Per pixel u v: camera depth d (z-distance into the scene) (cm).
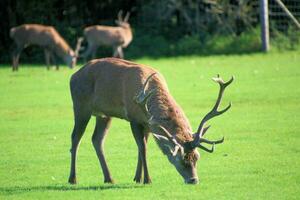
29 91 4166
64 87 4309
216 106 1941
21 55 6281
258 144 2531
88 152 2539
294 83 3984
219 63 5191
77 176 2189
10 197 1898
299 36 5922
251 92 3738
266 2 5759
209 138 2677
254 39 6038
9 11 6303
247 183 1988
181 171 1878
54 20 6469
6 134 2916
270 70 4591
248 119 3025
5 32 6306
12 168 2306
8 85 4459
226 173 2125
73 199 1853
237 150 2447
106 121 2186
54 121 3191
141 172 2064
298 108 3228
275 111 3180
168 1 6394
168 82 4262
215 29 6275
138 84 2053
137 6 6588
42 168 2302
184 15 6322
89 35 5856
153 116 1970
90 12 6562
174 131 1928
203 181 2031
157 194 1884
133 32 6397
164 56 5991
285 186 1938
